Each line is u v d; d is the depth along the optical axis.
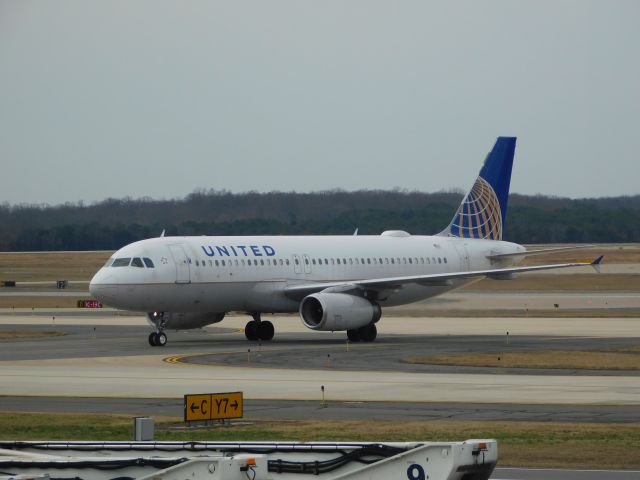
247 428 110.38
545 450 97.31
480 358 181.50
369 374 160.50
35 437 106.06
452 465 60.88
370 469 62.34
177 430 109.50
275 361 179.62
